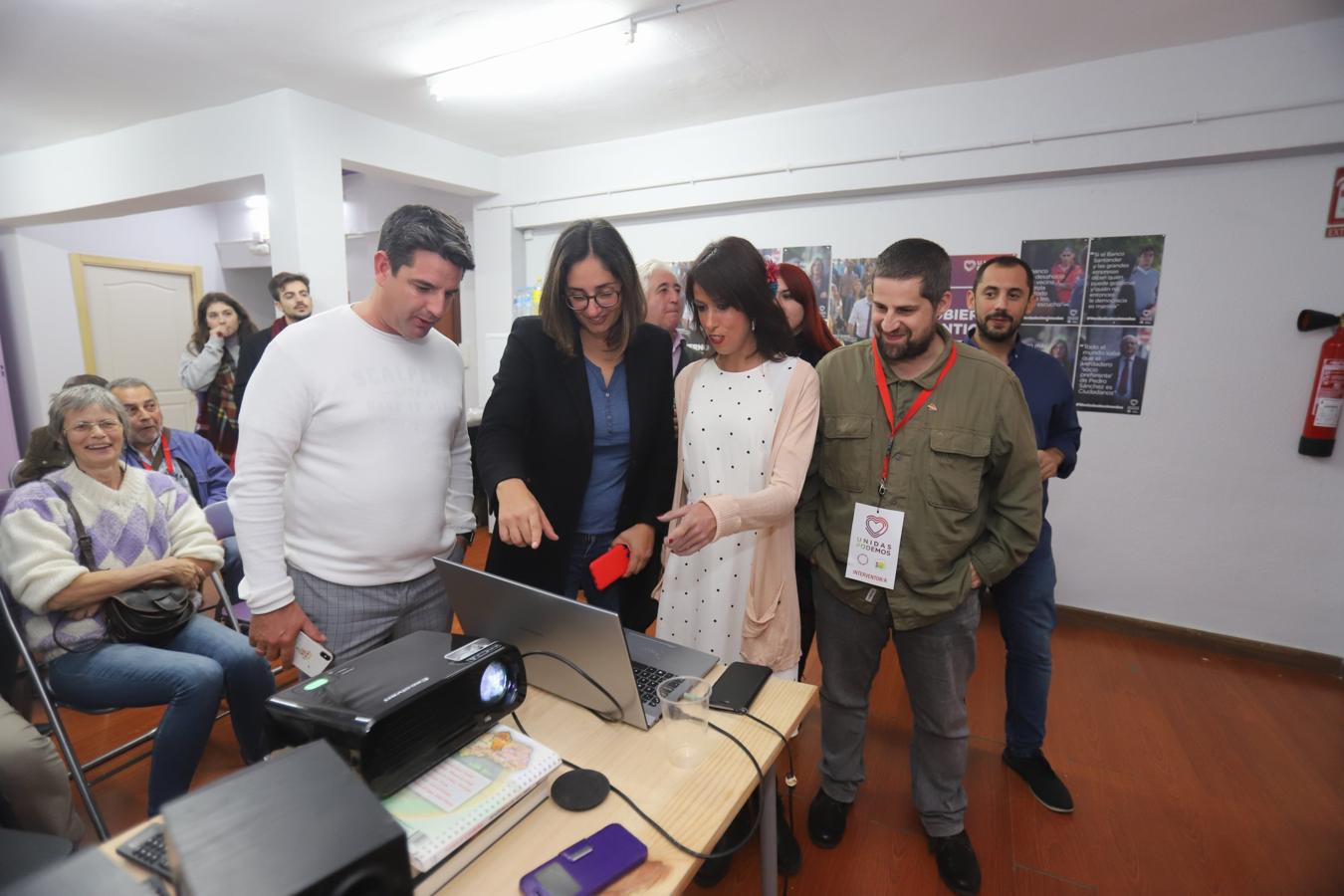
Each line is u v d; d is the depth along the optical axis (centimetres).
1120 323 290
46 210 436
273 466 121
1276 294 263
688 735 98
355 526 128
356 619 132
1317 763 206
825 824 169
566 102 330
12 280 511
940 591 140
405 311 122
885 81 300
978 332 190
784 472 135
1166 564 295
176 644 179
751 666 119
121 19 252
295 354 120
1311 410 258
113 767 196
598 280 128
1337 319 251
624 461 153
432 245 116
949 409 138
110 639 168
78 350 541
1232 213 266
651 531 146
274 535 122
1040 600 182
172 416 605
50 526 160
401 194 520
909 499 140
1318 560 268
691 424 150
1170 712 235
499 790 79
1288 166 256
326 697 79
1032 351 189
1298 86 243
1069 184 293
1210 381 278
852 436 146
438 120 362
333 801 61
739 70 289
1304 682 258
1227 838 172
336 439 125
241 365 310
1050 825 177
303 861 54
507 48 274
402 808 75
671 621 154
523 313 427
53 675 164
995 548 143
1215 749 213
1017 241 306
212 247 625
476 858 76
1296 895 154
